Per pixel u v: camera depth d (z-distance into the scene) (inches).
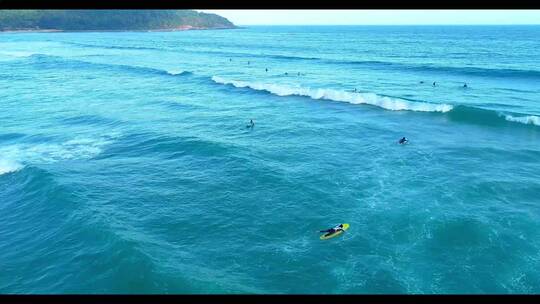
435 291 761.0
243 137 1581.0
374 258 850.1
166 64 3860.7
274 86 2459.4
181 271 802.8
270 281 790.5
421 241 900.6
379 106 2018.9
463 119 1779.0
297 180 1192.2
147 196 1114.1
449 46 5236.2
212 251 879.1
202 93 2444.6
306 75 3002.0
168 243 905.5
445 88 2381.9
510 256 847.7
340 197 1091.9
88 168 1299.2
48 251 884.6
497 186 1131.3
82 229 947.3
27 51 5295.3
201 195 1120.2
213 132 1646.2
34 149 1481.3
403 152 1395.2
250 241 915.4
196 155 1397.6
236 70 3361.2
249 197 1105.4
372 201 1066.7
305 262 841.5
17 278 807.1
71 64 3890.3
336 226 946.1
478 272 806.5
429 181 1170.6
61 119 1889.8
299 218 1000.2
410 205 1040.2
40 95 2447.1
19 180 1219.2
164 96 2375.7
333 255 862.5
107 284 777.6
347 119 1804.9
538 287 763.4
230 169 1274.6
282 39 7824.8
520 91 2250.2
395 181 1175.6
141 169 1293.1
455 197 1075.9
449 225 950.4
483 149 1411.2
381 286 774.5
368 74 2972.4
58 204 1067.9
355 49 5103.3
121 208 1045.8
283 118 1841.8
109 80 2974.9
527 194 1087.6
